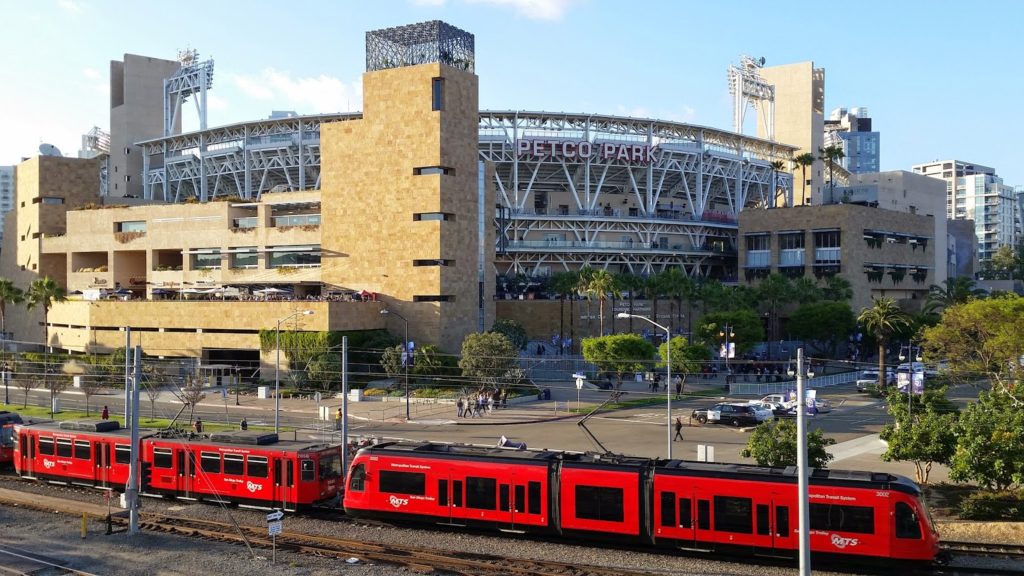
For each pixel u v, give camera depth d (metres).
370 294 102.81
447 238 101.56
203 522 38.44
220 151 157.62
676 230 163.50
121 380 95.06
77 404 86.12
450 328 101.88
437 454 37.25
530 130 155.50
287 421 73.06
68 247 130.25
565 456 36.31
